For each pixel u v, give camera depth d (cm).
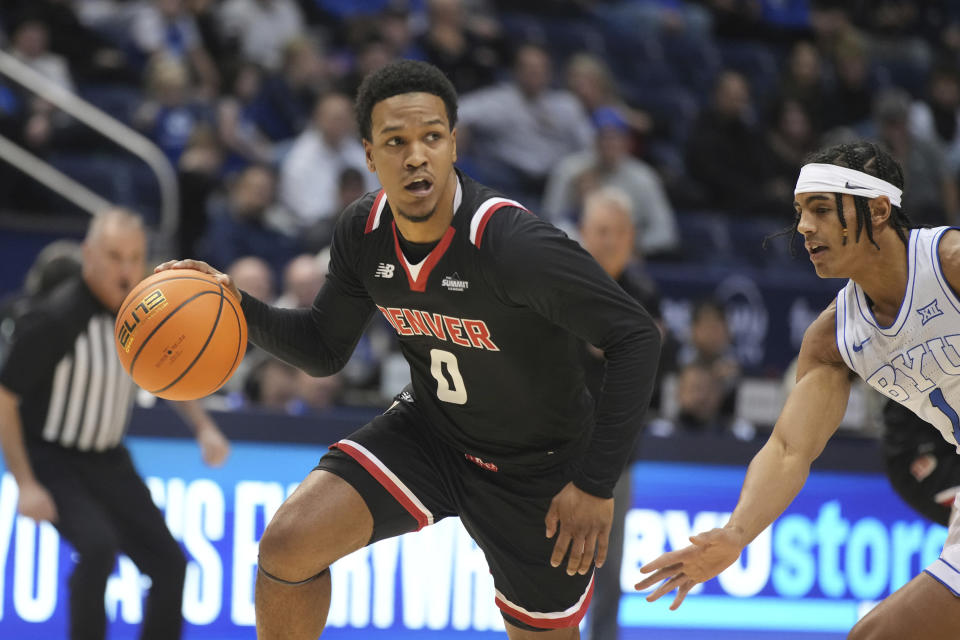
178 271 1180
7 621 1720
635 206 3145
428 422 1240
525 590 1243
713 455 2023
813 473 2078
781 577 2050
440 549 1917
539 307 1075
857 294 1121
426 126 1045
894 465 1452
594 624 1733
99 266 1578
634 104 4103
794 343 3089
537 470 1202
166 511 1802
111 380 1609
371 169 1094
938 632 1048
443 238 1089
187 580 1806
